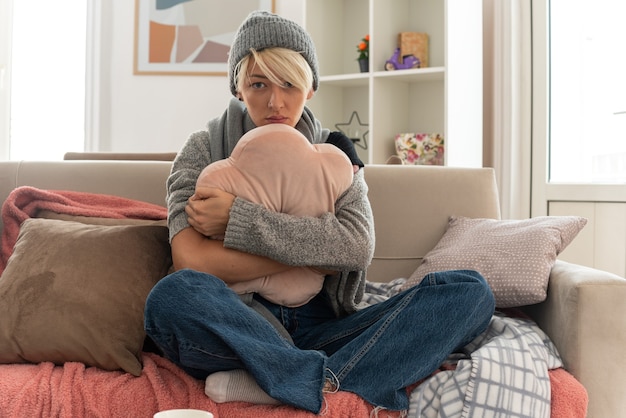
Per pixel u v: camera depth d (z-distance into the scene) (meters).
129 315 1.71
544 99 3.59
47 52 4.52
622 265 3.39
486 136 3.83
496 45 3.64
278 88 1.76
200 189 1.70
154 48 4.33
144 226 1.89
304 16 3.91
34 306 1.70
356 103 4.13
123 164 2.31
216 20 4.30
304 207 1.72
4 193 2.27
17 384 1.55
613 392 1.67
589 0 3.51
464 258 2.02
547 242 1.95
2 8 4.45
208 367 1.53
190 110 4.34
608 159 3.46
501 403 1.54
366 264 1.74
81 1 4.52
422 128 3.92
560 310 1.77
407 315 1.63
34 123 4.52
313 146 1.76
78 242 1.80
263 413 1.47
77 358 1.67
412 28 3.93
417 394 1.59
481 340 1.78
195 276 1.54
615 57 3.45
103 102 4.38
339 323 1.78
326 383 1.56
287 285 1.75
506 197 3.61
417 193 2.35
